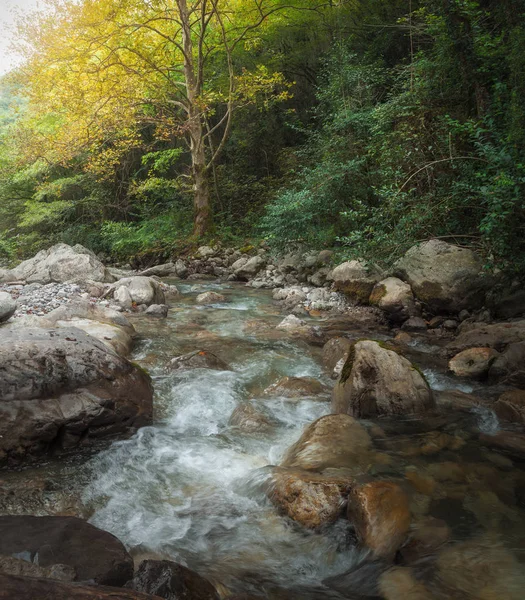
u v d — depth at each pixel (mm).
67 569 2143
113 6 13625
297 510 2984
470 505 3094
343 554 2717
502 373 5230
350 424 4070
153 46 15477
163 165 19359
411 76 9781
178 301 10234
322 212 11227
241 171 19703
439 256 7809
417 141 8734
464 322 7184
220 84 18469
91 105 14531
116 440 4121
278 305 9672
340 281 9398
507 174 6574
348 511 2922
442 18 8914
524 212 6660
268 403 4844
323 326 7863
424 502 3113
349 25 16547
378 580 2498
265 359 6219
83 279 10609
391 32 14938
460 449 3818
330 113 13516
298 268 11734
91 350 4395
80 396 4039
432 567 2557
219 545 2824
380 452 3740
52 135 15242
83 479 3539
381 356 4586
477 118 8539
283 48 18984
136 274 14062
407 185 8891
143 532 2930
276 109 19453
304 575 2611
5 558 2135
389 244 8227
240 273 12867
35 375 3945
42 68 14055
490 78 8562
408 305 7801
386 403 4395
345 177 10836
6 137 17109
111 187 20875
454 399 4750
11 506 3141
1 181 20031
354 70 12469
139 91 14859
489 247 7113
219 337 7199
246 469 3705
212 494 3355
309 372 5805
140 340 6930
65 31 13734
